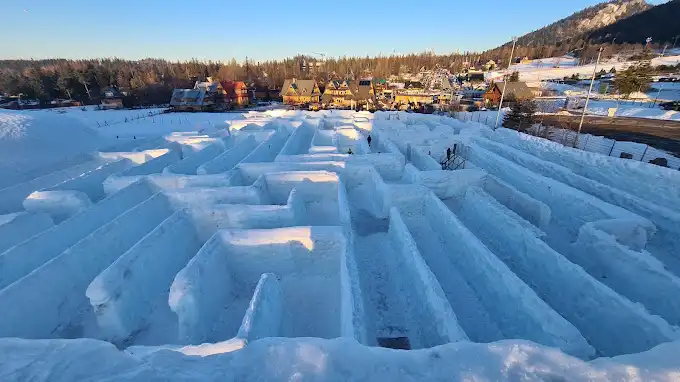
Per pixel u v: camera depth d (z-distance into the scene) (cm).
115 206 1045
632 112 2878
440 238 985
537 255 768
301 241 820
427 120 2720
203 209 931
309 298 789
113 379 306
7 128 1992
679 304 600
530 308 591
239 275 838
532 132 2152
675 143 1789
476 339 673
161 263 788
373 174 1277
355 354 353
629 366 338
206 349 461
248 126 2438
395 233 939
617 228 812
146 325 698
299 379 328
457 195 1227
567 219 1016
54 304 687
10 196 1258
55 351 341
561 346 507
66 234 885
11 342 354
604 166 1170
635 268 688
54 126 2291
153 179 1199
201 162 1605
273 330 566
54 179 1456
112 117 4184
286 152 1617
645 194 1027
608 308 593
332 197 1190
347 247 792
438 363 346
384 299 789
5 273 728
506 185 1143
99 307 633
